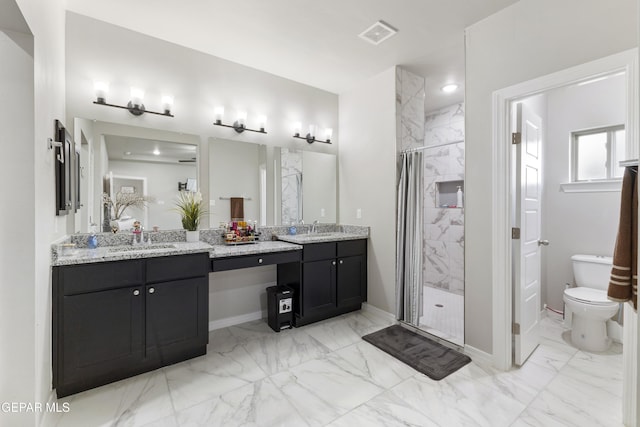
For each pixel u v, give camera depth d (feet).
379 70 10.37
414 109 10.65
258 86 10.38
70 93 7.41
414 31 7.97
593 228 9.75
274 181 10.77
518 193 7.14
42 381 5.08
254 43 8.71
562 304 10.37
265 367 7.10
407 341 8.49
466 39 7.79
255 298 10.27
